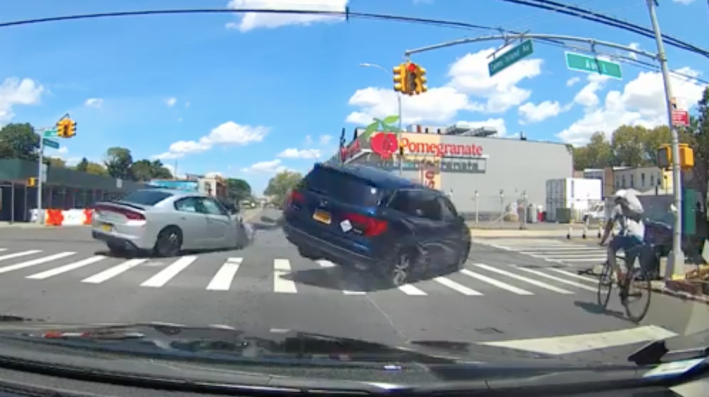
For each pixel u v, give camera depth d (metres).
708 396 3.23
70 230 24.77
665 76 12.47
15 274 10.06
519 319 7.64
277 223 20.22
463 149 53.09
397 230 9.90
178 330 4.10
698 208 15.12
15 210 37.41
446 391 2.82
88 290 8.56
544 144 56.19
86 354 3.17
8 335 3.64
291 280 10.31
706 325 7.38
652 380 3.18
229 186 96.62
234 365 3.04
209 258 13.12
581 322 7.50
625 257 8.48
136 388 2.83
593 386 3.05
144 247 12.45
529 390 2.93
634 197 8.69
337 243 9.66
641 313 7.81
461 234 12.63
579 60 14.09
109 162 118.00
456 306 8.51
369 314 7.59
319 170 10.52
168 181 46.91
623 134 94.19
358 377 2.92
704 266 12.11
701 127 21.84
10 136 85.81
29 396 2.78
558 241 25.41
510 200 54.16
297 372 2.97
